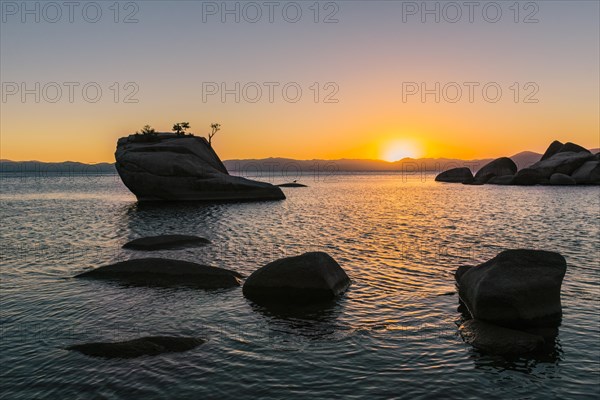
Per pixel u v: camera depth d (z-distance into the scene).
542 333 15.24
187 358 13.38
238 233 37.94
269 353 13.75
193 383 11.85
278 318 16.88
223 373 12.42
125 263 22.78
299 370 12.60
